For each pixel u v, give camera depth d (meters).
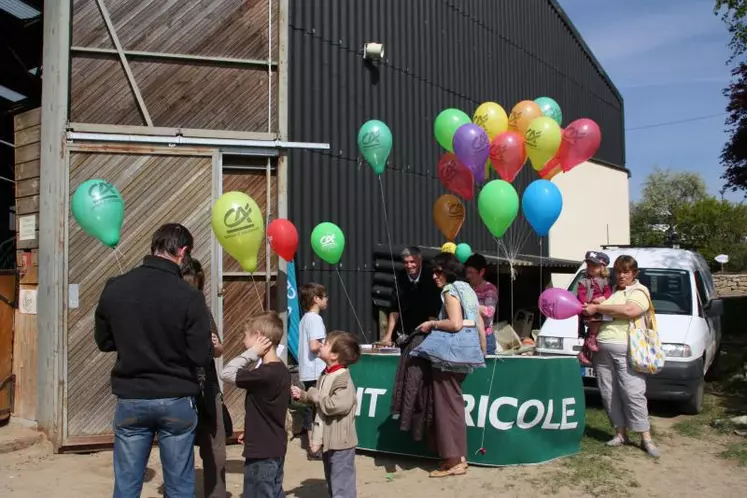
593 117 17.50
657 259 8.80
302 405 6.95
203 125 6.29
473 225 11.80
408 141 10.19
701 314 7.94
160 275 3.47
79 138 5.84
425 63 10.69
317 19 8.84
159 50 6.19
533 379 5.37
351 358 4.12
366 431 5.79
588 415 7.00
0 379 6.36
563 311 5.64
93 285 5.83
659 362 5.52
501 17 13.02
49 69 6.03
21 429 6.11
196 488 4.89
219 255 6.14
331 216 8.82
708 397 8.19
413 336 5.18
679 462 5.46
